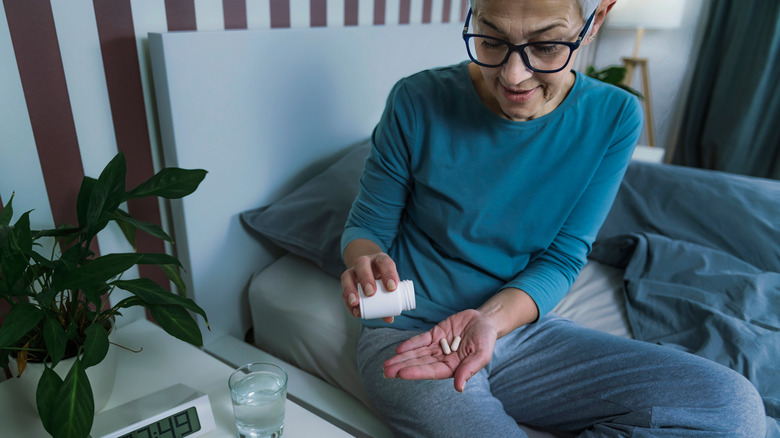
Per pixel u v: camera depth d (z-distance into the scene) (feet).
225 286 3.94
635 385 2.59
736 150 9.09
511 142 2.89
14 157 2.77
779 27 8.23
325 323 3.51
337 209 3.87
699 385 2.49
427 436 2.60
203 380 2.83
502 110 2.85
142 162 3.38
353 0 4.73
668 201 4.90
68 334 2.25
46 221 3.00
